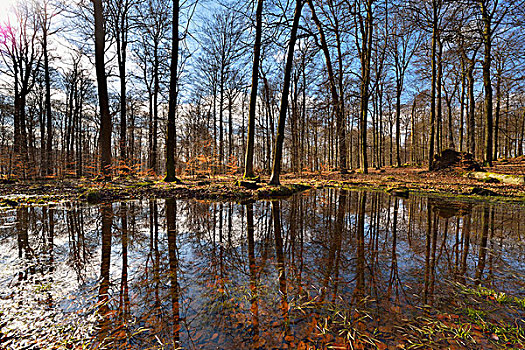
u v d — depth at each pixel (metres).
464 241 3.58
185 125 24.17
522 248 3.26
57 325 1.73
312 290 2.20
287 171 25.84
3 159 14.67
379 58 17.70
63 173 15.70
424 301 2.00
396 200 7.29
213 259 2.95
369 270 2.62
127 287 2.27
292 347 1.50
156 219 5.01
